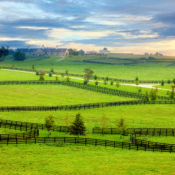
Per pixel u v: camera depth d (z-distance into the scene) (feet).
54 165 122.31
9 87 454.40
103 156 141.69
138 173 109.60
